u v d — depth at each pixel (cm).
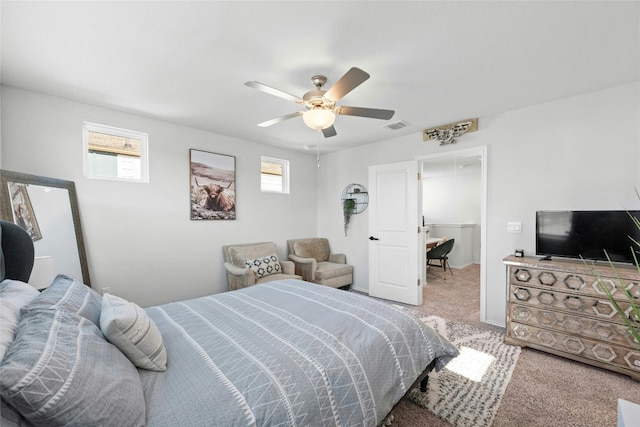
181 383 107
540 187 280
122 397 86
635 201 235
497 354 238
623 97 239
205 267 364
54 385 73
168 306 194
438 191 754
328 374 118
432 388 191
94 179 281
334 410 112
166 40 177
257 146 425
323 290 229
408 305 376
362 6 148
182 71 215
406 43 180
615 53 191
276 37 174
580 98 259
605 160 247
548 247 258
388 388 137
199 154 357
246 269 337
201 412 92
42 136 252
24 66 206
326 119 211
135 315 120
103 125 285
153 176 320
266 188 450
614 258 227
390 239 399
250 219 415
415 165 375
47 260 180
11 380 67
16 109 239
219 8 150
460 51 189
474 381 199
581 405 174
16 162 239
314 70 213
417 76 222
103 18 156
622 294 205
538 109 281
